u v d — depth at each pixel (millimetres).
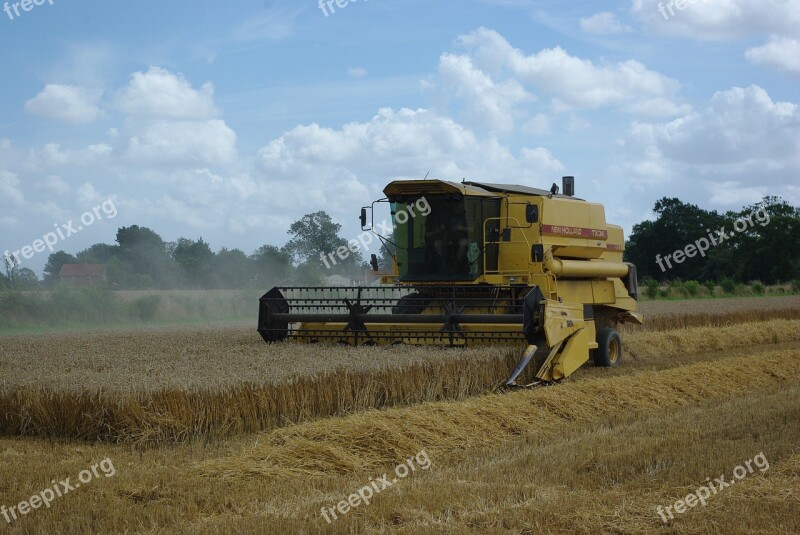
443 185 15703
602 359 17844
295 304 17297
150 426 10258
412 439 9898
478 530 6680
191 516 7070
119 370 12445
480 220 16219
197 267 56875
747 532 6574
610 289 18922
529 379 14641
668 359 20656
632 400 13297
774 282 63656
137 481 8133
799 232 62500
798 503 7273
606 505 7312
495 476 8328
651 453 9141
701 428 10734
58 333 23438
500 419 11195
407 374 12672
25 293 32750
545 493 7609
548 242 16422
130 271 52188
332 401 11836
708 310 32094
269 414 11133
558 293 16641
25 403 11047
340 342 16125
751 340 24781
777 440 9773
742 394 14742
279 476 8398
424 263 16328
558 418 11828
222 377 11312
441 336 15102
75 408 10688
